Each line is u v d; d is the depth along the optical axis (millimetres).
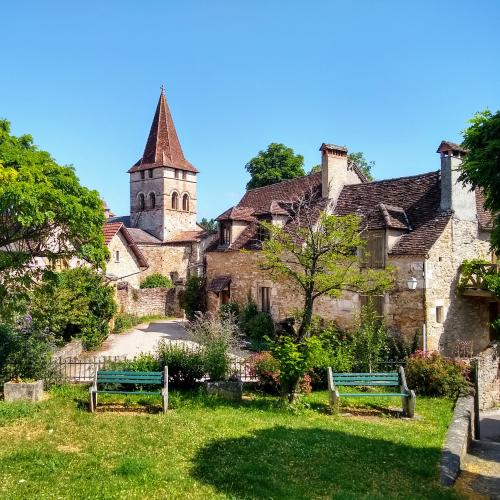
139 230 49156
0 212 10984
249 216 27859
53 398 12492
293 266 21812
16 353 13289
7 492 7031
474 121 10633
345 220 14078
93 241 13359
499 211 10320
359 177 27109
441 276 18656
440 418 12273
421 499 7441
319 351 13039
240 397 13430
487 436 14633
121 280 36062
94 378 12242
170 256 46406
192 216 52438
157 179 50125
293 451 9148
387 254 19188
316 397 14148
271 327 23797
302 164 45094
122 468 7953
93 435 9781
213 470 8086
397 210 20500
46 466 8078
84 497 6938
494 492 8188
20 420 10656
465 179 10742
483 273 19016
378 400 13930
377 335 16781
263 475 7949
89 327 22000
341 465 8648
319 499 7242
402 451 9508
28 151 12359
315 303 21906
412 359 15578
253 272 25484
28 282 13422
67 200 11484
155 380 12281
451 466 8867
